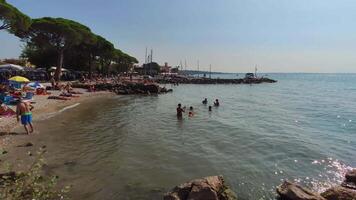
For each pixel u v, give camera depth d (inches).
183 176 456.4
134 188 403.5
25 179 273.1
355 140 752.3
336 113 1299.2
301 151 629.9
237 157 569.9
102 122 884.0
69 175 436.5
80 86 1996.8
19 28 1481.3
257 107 1483.8
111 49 2940.5
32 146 571.2
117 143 637.9
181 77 4576.8
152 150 595.8
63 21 2049.7
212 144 665.6
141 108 1273.4
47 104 1109.7
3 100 984.9
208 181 363.6
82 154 544.7
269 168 511.5
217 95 2209.6
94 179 427.2
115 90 2048.5
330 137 786.2
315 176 480.1
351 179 447.5
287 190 369.4
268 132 830.5
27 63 2861.7
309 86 4124.0
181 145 646.5
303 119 1109.1
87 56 2920.8
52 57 2733.8
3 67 1673.2
